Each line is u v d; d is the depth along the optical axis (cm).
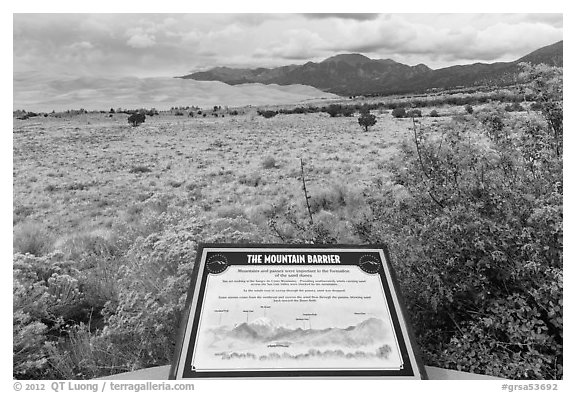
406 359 219
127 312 348
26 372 335
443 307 307
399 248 333
